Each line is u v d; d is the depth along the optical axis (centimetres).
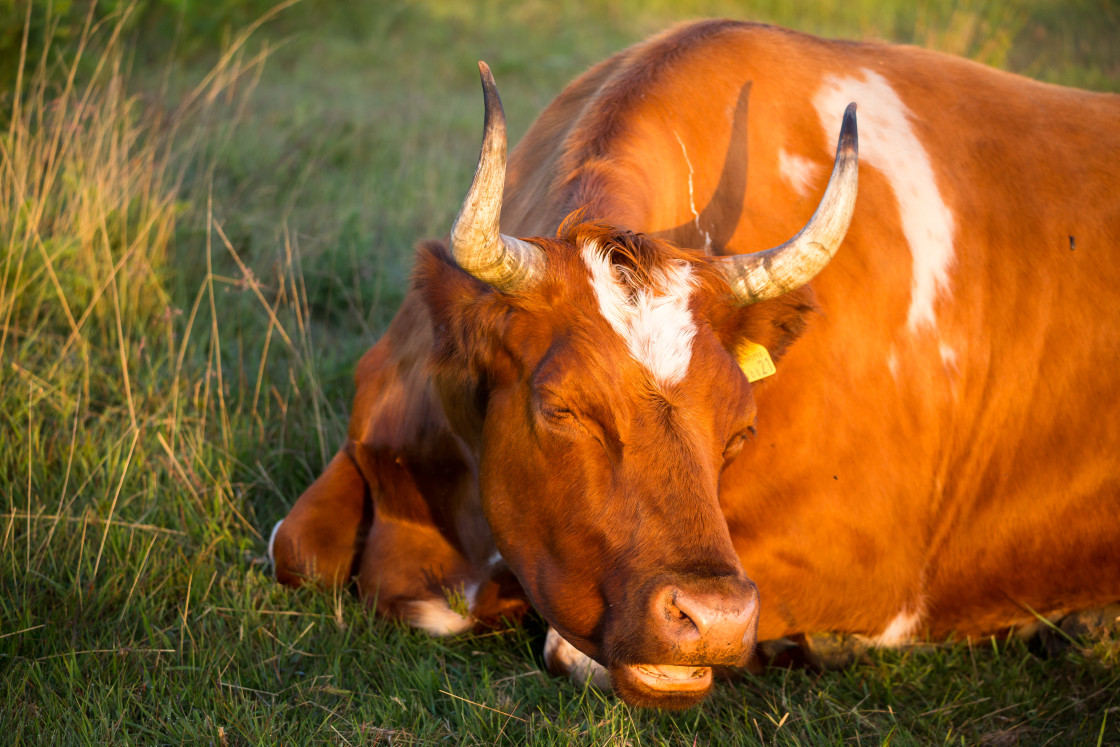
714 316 546
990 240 739
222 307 1055
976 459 745
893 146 741
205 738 569
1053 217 745
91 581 686
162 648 652
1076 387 731
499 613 724
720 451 515
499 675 678
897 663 732
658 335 508
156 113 1330
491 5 2511
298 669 658
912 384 715
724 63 730
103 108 1239
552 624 556
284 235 1184
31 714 581
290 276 1073
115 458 802
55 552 718
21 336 962
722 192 698
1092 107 811
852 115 532
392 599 725
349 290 1132
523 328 528
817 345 680
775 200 710
